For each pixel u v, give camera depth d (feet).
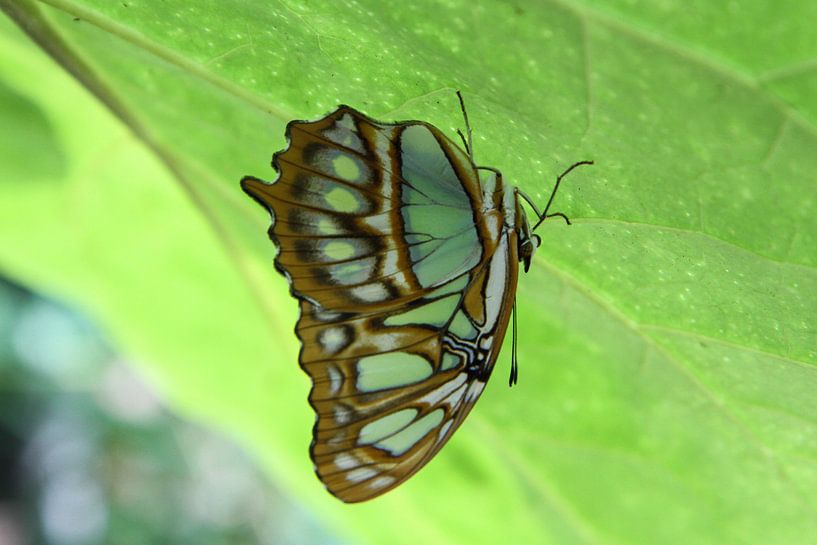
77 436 3.69
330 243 1.43
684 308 1.47
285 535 3.91
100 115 1.57
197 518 3.88
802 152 1.35
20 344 3.34
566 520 1.65
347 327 1.47
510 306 1.49
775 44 1.31
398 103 1.42
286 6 1.39
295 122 1.40
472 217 1.46
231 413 1.72
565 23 1.34
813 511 1.56
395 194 1.44
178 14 1.42
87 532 3.80
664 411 1.56
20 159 1.61
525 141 1.42
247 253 1.63
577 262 1.48
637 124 1.37
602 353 1.55
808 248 1.39
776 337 1.45
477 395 1.54
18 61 1.55
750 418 1.53
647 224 1.42
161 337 1.69
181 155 1.56
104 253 1.66
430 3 1.36
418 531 1.70
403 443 1.51
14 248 1.67
